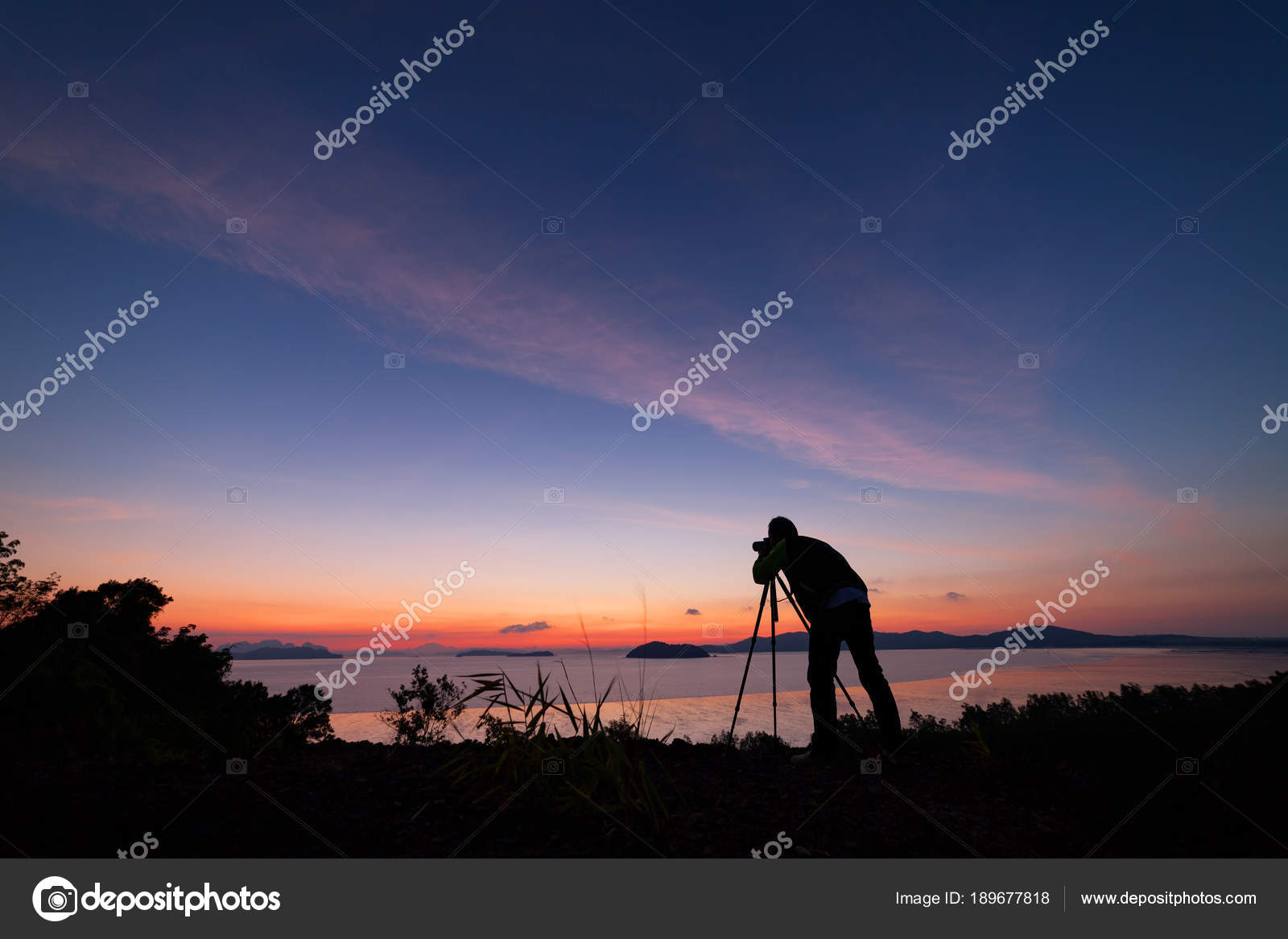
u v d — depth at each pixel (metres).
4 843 2.60
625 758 3.22
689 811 3.19
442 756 3.82
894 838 3.08
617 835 2.91
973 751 4.79
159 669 17.94
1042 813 3.47
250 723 17.81
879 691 4.58
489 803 3.14
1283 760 3.85
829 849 2.92
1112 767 4.05
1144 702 5.71
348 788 3.25
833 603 4.68
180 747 6.38
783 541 5.07
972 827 3.24
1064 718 5.50
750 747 4.82
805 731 11.92
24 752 3.90
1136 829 3.32
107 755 4.12
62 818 2.78
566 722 3.43
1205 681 32.84
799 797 3.47
